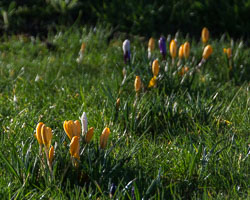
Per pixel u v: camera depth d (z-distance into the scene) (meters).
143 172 3.81
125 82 5.63
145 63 6.00
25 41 9.22
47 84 6.43
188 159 3.89
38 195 3.43
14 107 5.32
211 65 7.20
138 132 4.83
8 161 3.58
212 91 5.87
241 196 3.52
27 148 3.98
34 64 7.64
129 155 4.05
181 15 9.59
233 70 6.77
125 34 9.39
